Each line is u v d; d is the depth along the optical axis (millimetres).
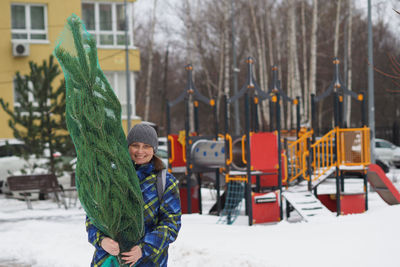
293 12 35375
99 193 3043
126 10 26672
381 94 47188
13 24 25531
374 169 12125
